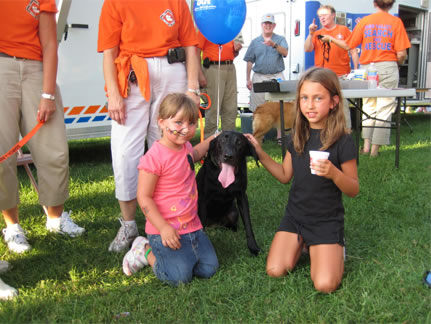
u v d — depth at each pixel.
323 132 2.20
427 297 1.95
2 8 2.31
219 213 2.90
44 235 2.89
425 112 11.43
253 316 1.86
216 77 5.15
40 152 2.64
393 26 5.15
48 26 2.51
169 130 2.14
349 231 2.84
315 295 2.02
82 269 2.37
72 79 5.20
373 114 5.35
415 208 3.24
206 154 2.71
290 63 7.34
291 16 7.19
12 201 2.54
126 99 2.52
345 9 7.70
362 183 4.01
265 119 6.15
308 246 2.25
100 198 3.82
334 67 5.73
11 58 2.40
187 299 2.00
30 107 2.53
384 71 5.26
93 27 5.30
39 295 2.06
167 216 2.19
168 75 2.58
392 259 2.37
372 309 1.87
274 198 3.63
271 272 2.20
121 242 2.62
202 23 3.53
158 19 2.47
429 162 4.85
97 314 1.90
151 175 2.14
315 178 2.19
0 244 2.75
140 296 2.05
